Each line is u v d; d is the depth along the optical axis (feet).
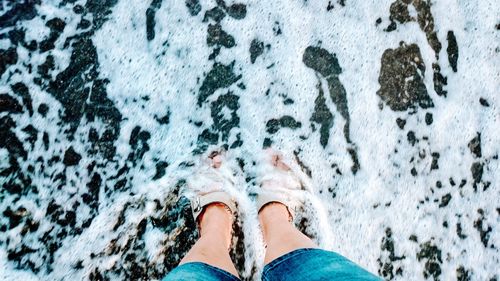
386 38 5.04
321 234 4.64
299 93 4.89
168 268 4.48
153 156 4.66
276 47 4.95
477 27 5.10
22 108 4.52
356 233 4.67
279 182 4.64
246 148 4.76
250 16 4.98
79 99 4.64
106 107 4.67
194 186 4.61
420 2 5.10
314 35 5.01
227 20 4.94
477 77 5.06
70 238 4.40
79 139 4.58
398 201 4.79
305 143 4.81
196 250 3.82
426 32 5.08
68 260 4.34
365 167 4.83
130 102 4.72
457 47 5.09
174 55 4.83
